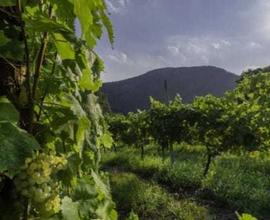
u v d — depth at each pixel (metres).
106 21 1.62
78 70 2.00
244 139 14.98
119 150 26.75
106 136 2.64
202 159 19.39
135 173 18.72
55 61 1.99
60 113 1.97
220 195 13.41
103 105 2.46
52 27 1.70
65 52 1.82
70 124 1.94
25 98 1.88
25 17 1.73
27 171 1.75
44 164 1.77
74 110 1.93
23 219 1.79
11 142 1.52
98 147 2.32
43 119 1.99
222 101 17.09
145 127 22.86
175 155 22.38
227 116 15.59
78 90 2.08
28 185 1.76
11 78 1.87
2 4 1.66
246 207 12.67
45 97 2.01
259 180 15.34
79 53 1.92
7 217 1.77
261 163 18.67
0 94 1.85
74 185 2.14
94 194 2.19
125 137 24.72
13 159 1.50
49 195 1.83
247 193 13.55
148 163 19.17
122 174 15.55
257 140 14.99
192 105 18.64
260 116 14.99
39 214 1.83
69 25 1.83
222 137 15.91
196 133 17.72
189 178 15.72
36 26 1.70
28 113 1.86
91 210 2.16
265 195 13.27
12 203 1.78
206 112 16.67
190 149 24.20
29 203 1.79
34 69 1.94
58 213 1.91
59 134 1.93
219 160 19.31
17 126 1.72
